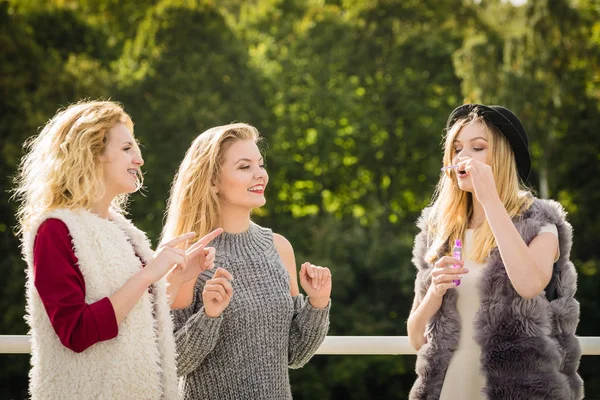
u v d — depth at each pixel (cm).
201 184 304
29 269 250
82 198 252
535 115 1694
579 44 1708
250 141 306
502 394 274
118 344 246
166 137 1675
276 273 302
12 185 1566
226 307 288
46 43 1825
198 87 1742
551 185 1745
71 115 258
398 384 1667
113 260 251
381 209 1850
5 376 1529
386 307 1666
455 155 306
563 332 283
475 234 299
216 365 289
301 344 302
